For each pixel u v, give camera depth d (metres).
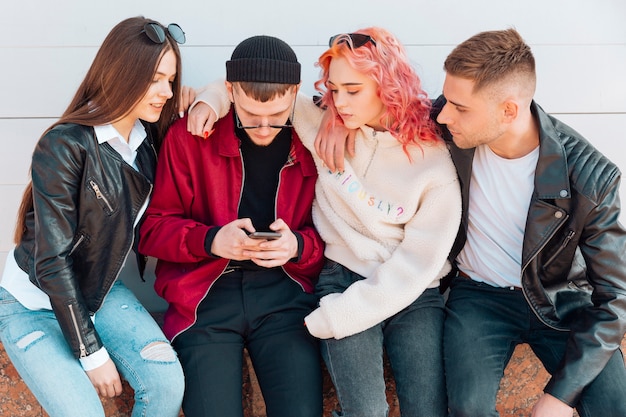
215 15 2.27
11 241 2.35
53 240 1.74
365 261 2.00
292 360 1.90
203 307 1.97
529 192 1.89
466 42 1.82
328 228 2.06
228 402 1.84
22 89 2.27
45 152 1.76
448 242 1.91
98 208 1.82
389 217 1.95
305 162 2.04
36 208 1.75
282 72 1.81
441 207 1.93
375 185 1.98
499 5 2.30
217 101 1.96
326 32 2.30
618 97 2.36
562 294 1.95
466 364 1.84
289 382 1.87
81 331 1.75
